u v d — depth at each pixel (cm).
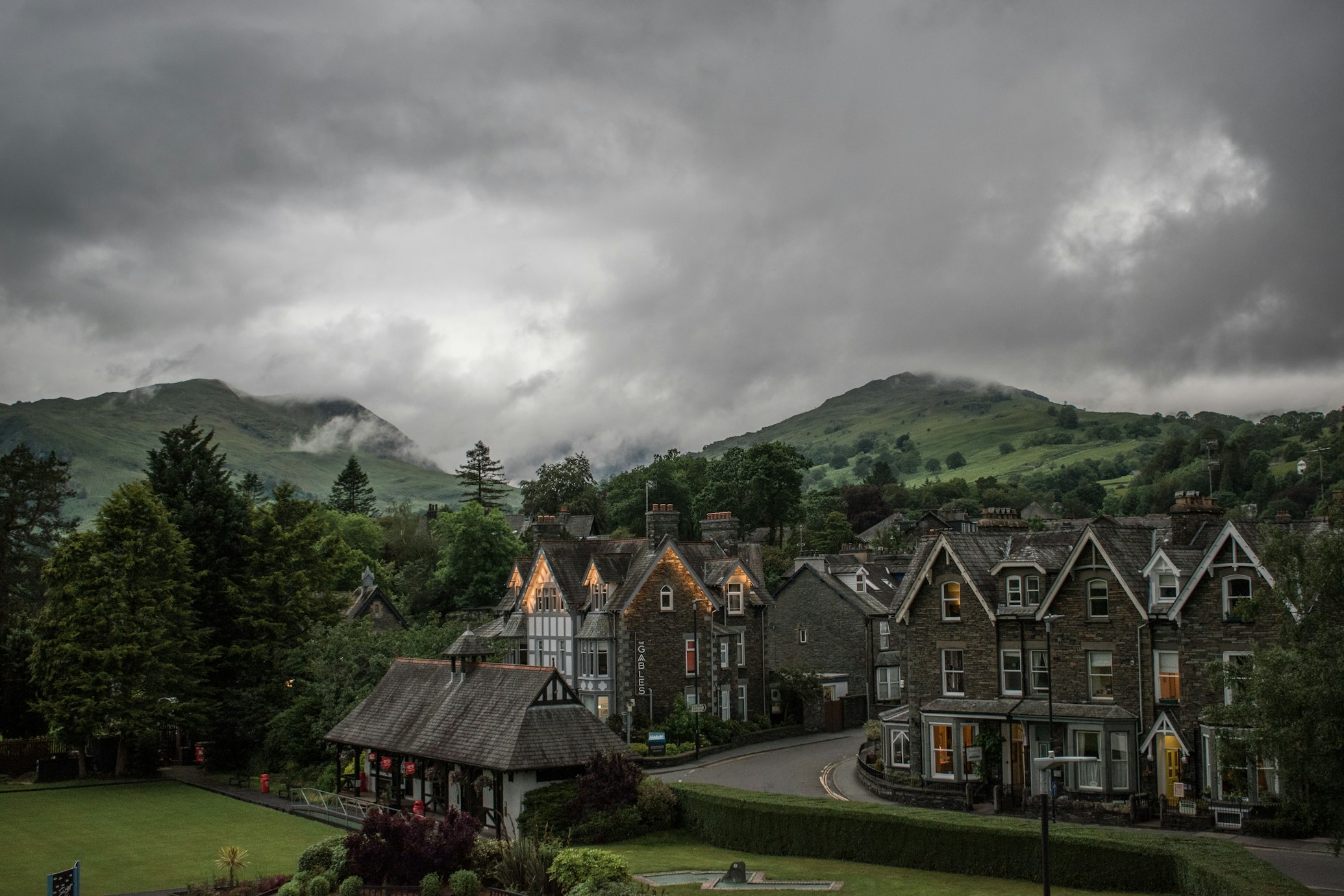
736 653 7925
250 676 7700
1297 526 4753
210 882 4269
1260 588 4450
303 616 7956
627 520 14988
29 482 8594
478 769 5181
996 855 3909
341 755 6334
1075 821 4781
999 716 5244
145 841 5181
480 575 11588
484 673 5588
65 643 6988
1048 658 4894
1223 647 4697
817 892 3697
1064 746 5081
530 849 3844
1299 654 3077
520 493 16850
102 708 6806
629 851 4562
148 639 7081
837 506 17925
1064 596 5253
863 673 8581
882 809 4334
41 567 8588
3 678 7944
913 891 3672
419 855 3925
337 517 13588
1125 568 5075
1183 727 4784
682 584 7600
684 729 7106
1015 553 5675
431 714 5656
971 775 5412
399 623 9556
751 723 7781
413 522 15625
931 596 5738
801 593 8881
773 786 5872
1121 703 5025
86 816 5862
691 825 4894
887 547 12962
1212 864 3262
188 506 7881
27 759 7462
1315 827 4175
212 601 7894
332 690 6988
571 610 7588
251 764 7350
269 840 5184
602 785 4891
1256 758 3900
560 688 5206
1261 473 18750
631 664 7325
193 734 8000
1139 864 3553
